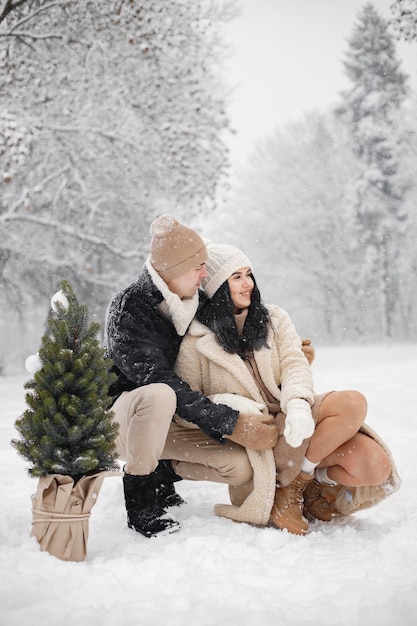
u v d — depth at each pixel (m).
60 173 15.94
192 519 3.21
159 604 2.16
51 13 13.92
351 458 3.04
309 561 2.56
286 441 2.94
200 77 15.73
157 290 3.20
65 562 2.51
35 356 2.71
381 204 31.36
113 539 2.96
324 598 2.18
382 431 5.39
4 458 4.84
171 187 16.20
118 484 3.81
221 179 15.91
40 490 2.59
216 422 3.05
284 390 3.16
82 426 2.60
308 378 3.20
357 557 2.63
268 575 2.44
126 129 15.20
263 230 32.59
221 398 3.17
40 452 2.56
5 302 20.33
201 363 3.33
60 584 2.31
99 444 2.62
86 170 16.22
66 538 2.58
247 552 2.67
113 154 15.69
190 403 3.06
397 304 33.66
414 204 31.38
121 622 2.02
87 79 14.36
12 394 10.66
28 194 14.34
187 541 2.72
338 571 2.46
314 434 3.02
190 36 14.84
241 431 3.05
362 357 18.23
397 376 9.84
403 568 2.38
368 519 3.25
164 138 14.86
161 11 14.12
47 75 14.07
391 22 10.48
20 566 2.40
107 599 2.23
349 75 33.44
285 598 2.23
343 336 34.03
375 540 2.84
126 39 13.94
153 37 13.92
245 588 2.27
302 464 3.05
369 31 32.91
